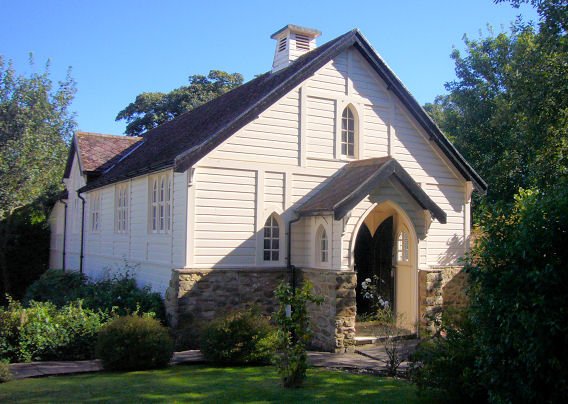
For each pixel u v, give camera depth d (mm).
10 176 26250
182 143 17734
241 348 12211
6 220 30188
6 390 9930
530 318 6469
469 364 8070
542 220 6863
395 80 17484
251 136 15406
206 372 11445
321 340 14414
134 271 18688
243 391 9508
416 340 15117
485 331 7168
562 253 6797
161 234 16594
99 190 23547
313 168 16297
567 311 6516
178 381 10484
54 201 31641
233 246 15102
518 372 6836
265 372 11383
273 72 20125
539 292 6613
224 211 15008
